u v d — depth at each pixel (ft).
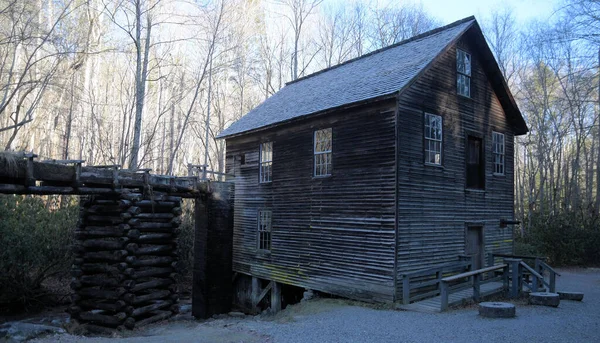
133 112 111.96
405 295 36.11
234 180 60.59
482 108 48.96
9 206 46.96
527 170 115.75
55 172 34.65
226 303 52.70
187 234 70.44
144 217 42.60
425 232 40.19
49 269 55.21
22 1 57.36
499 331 27.71
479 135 48.11
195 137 137.90
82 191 36.60
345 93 45.50
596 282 56.03
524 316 32.22
